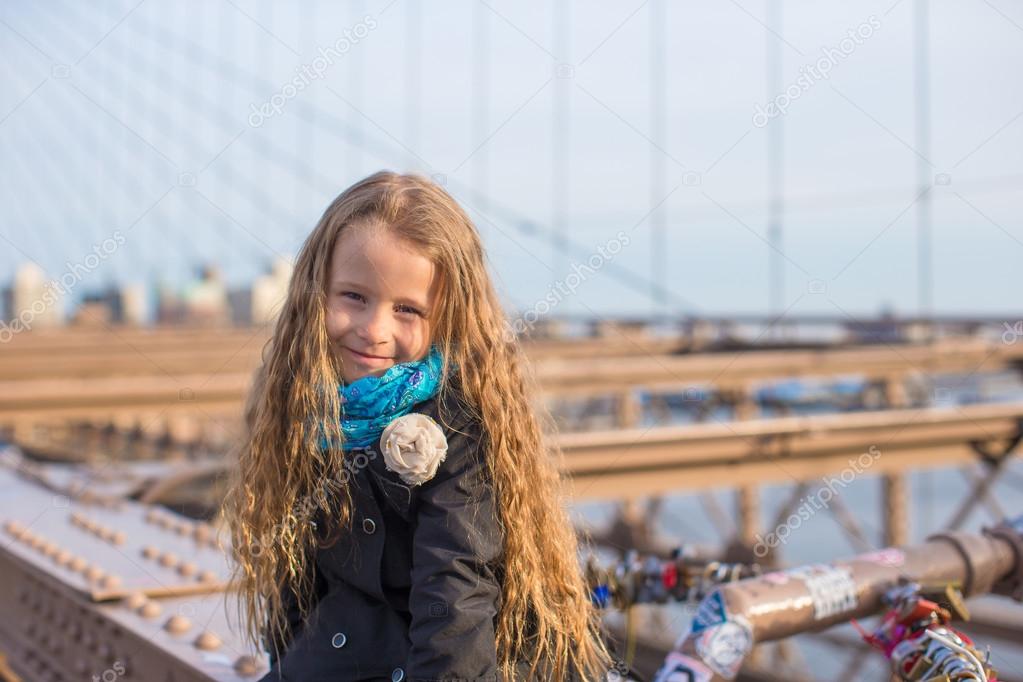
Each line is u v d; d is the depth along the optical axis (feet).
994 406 20.71
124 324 75.46
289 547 5.86
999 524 7.90
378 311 5.60
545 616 5.79
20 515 12.28
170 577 9.46
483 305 5.74
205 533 11.16
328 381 5.62
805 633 7.15
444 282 5.67
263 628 6.31
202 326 66.18
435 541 5.45
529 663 5.82
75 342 46.16
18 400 23.27
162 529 11.52
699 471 17.85
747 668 20.42
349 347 5.68
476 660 5.33
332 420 5.60
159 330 57.47
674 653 6.86
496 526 5.60
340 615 5.89
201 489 13.62
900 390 32.04
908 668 6.44
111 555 10.25
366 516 5.68
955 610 6.74
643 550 23.29
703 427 17.76
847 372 31.65
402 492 5.54
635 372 27.84
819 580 7.07
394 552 5.73
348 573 5.82
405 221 5.59
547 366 26.45
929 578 7.31
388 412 5.58
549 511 5.90
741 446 18.13
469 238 5.77
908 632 6.67
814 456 19.11
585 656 5.99
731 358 29.84
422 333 5.67
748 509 27.37
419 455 5.33
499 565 5.68
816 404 31.30
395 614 5.84
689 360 29.37
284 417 5.88
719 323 41.52
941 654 6.29
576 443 16.51
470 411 5.63
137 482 13.57
